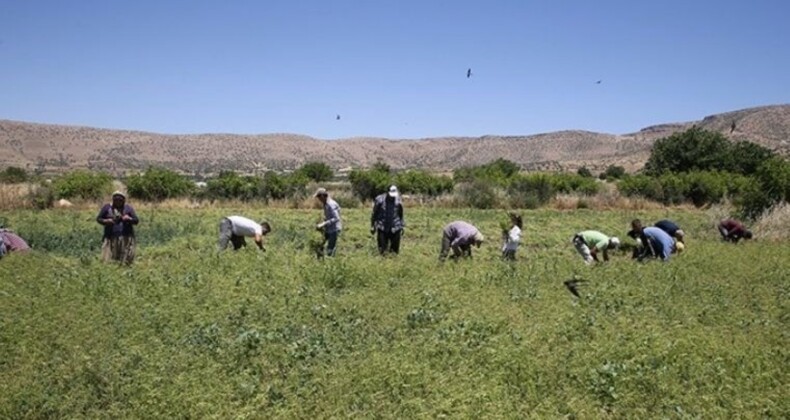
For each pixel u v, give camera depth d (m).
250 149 162.38
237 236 17.09
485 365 7.86
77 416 6.77
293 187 42.47
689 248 17.72
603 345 8.42
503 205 41.47
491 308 10.21
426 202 41.66
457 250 16.27
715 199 44.28
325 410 6.72
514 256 17.41
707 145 60.38
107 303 10.40
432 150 175.38
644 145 154.88
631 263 15.02
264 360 8.03
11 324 9.07
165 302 10.43
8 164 126.31
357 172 44.12
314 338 8.85
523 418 6.53
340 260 13.91
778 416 6.73
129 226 15.46
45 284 11.73
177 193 41.06
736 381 7.47
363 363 7.73
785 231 23.36
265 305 10.40
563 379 7.56
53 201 36.25
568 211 38.91
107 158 144.38
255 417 6.57
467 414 6.42
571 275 13.45
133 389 7.12
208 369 7.55
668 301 11.22
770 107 127.50
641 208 42.34
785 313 10.85
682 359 8.02
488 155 167.25
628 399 7.00
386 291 11.52
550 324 9.40
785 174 26.67
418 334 9.16
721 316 10.31
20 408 6.86
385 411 6.70
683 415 6.68
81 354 8.09
